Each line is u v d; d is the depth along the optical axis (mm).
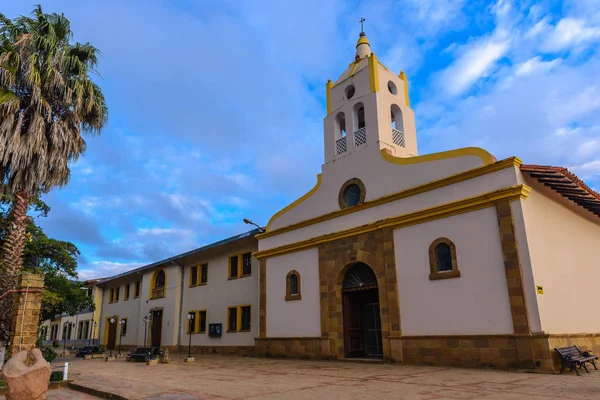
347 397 8500
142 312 31859
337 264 17812
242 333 23312
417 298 14758
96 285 39031
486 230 13422
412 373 12164
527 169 13219
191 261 28688
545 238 13500
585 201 15789
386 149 17234
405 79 20422
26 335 11750
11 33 14445
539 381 10016
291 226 20219
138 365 18547
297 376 12391
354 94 19531
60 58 14734
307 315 18734
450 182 14586
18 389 7750
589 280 15367
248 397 8734
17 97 13641
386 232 16141
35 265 14930
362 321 18016
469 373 11781
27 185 13828
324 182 19406
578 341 13180
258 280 23062
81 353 26500
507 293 12625
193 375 13461
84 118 16188
